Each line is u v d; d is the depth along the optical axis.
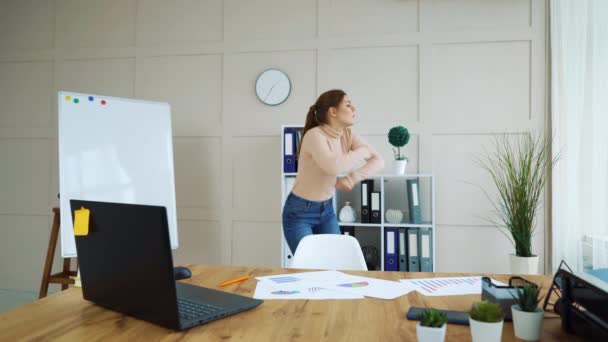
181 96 3.81
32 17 4.07
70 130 2.79
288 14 3.66
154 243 0.89
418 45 3.47
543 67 3.29
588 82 2.96
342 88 3.56
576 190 2.98
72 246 2.67
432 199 3.12
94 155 2.87
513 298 0.95
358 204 3.48
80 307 1.07
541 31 3.30
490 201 3.35
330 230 2.58
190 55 3.81
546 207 3.26
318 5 3.62
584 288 0.83
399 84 3.49
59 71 4.00
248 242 3.69
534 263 2.90
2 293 3.94
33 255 4.01
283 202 3.33
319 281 1.34
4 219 4.07
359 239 3.51
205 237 3.75
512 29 3.34
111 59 3.94
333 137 2.45
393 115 3.49
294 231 2.50
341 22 3.58
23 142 4.05
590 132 2.94
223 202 3.73
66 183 2.71
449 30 3.43
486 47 3.38
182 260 3.76
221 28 3.77
